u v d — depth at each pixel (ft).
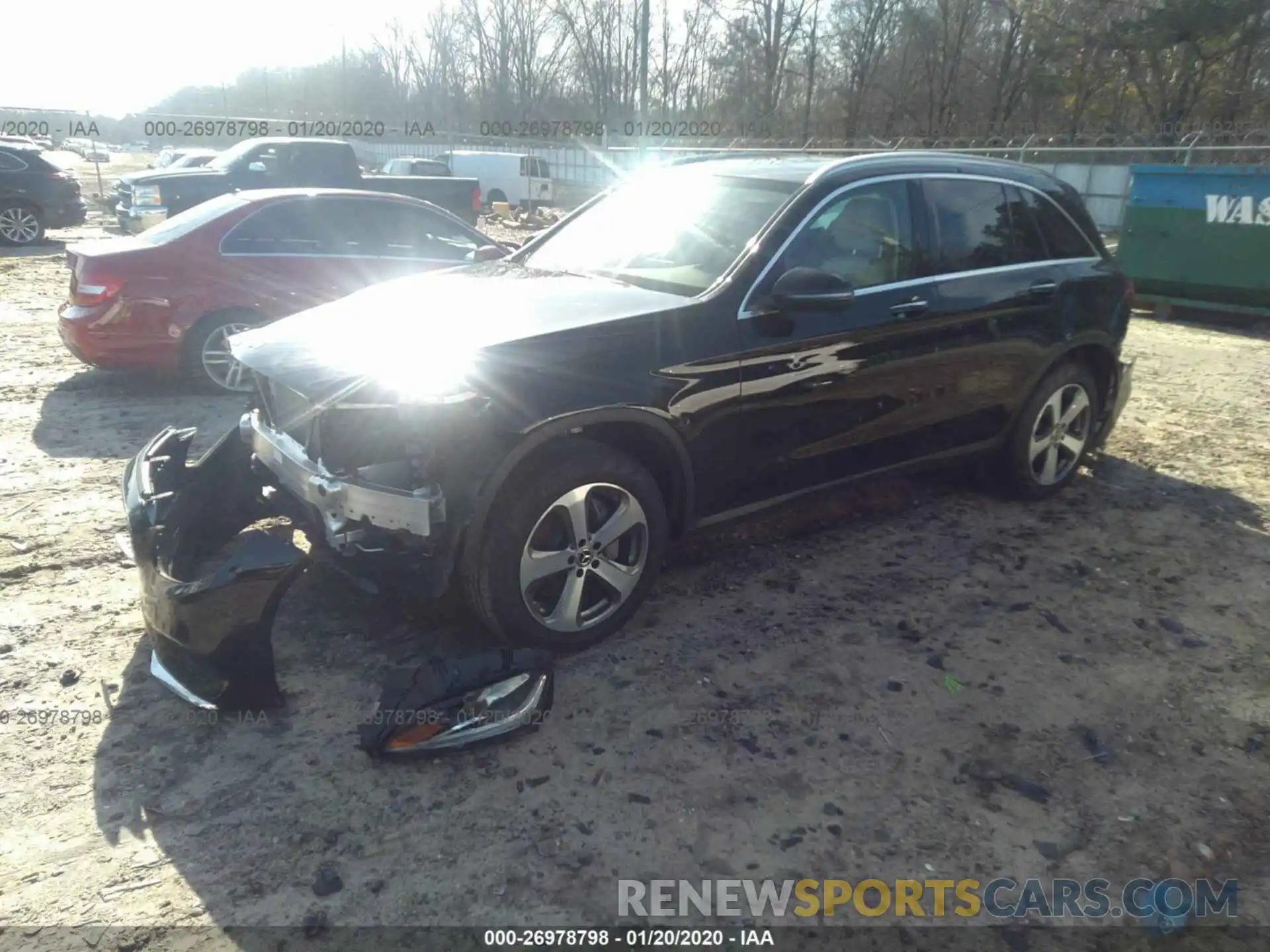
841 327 13.78
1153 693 11.95
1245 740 11.10
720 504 13.44
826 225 13.96
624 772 10.14
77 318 22.86
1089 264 17.71
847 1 117.39
